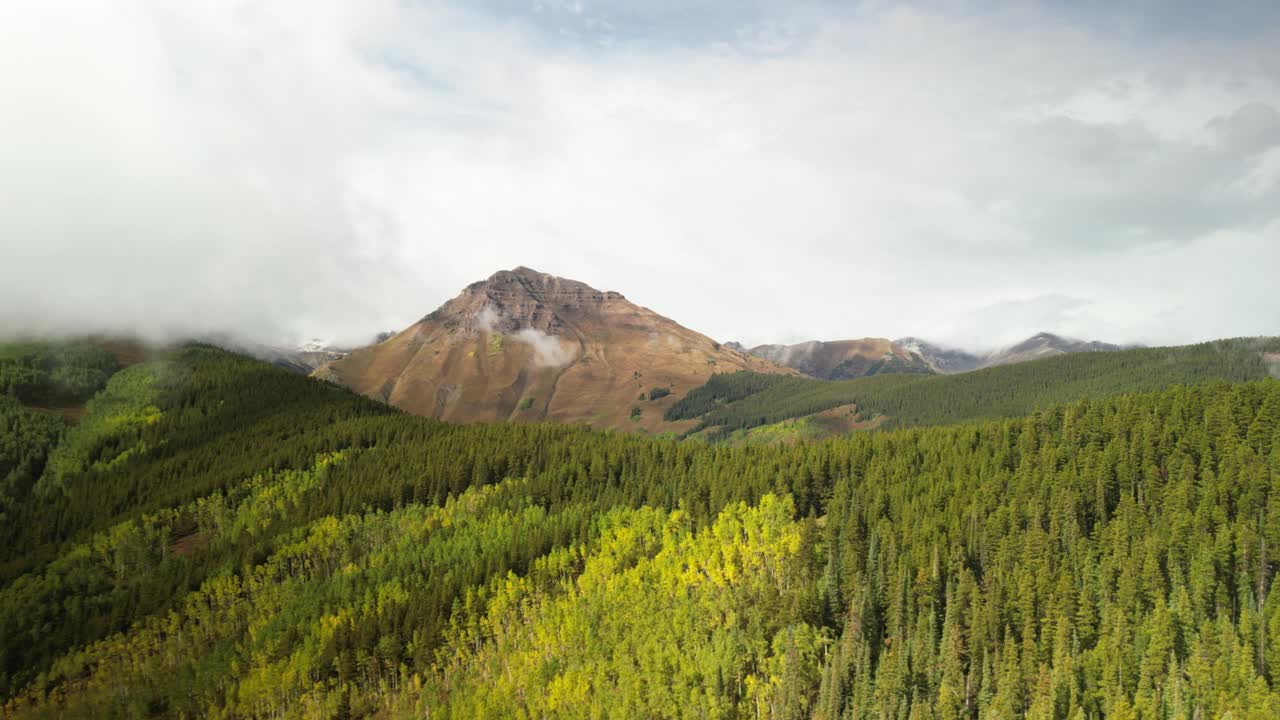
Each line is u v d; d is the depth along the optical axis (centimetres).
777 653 14325
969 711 12925
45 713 17350
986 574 15500
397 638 17612
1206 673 12312
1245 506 16375
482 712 14900
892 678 12838
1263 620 13388
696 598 16550
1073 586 14650
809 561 16600
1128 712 11662
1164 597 14575
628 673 14575
